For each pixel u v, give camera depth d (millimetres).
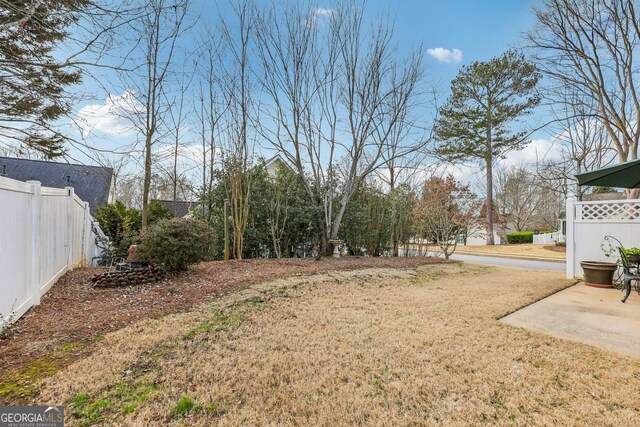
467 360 2887
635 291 5637
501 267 9812
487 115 18422
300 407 2217
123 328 3430
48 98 5477
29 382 2359
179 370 2645
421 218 12000
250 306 4473
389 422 2064
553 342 3273
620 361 2842
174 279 5625
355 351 3072
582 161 15148
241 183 9062
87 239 7844
